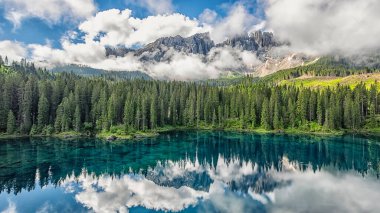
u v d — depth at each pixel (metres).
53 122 148.38
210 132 167.25
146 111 161.38
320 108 166.25
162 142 132.88
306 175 80.19
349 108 164.88
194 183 74.69
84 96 158.25
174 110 182.75
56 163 88.31
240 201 61.12
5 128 139.50
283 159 101.56
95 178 75.81
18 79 156.88
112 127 144.88
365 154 104.94
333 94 173.12
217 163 98.00
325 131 158.50
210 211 55.53
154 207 57.56
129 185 71.69
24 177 73.88
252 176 81.50
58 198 60.50
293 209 55.66
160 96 183.62
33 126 140.62
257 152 114.69
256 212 54.69
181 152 113.50
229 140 140.25
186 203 60.06
